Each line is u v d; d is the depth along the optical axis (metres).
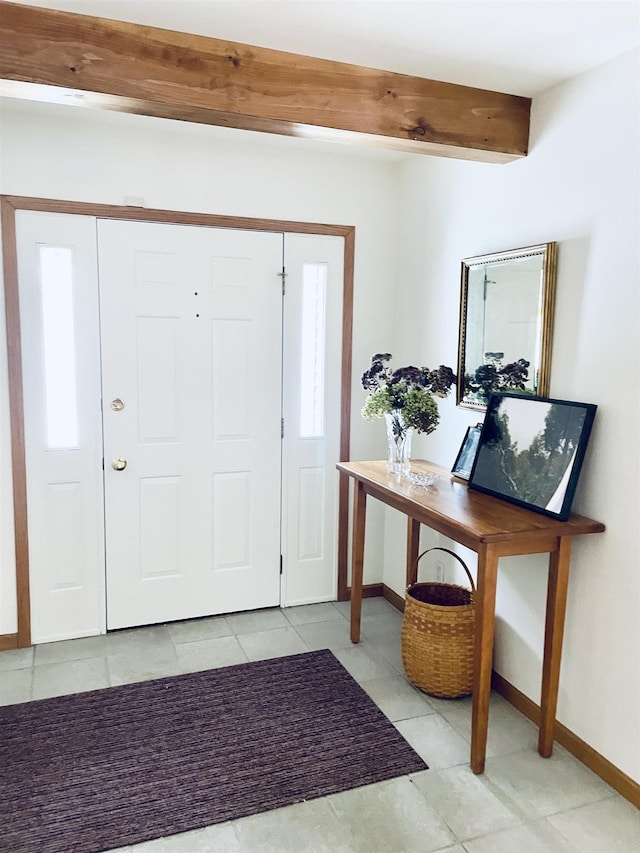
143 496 3.11
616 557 2.06
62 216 2.81
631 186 1.97
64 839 1.82
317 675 2.75
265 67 2.02
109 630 3.12
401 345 3.43
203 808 1.95
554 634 2.16
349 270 3.35
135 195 2.91
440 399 3.03
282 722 2.40
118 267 2.93
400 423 2.73
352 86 2.13
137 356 3.01
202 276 3.08
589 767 2.18
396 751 2.24
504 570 2.61
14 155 2.71
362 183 3.33
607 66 2.05
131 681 2.68
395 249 3.44
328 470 3.47
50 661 2.83
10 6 1.77
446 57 2.06
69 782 2.05
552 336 2.31
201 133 2.94
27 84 1.81
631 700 2.02
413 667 2.62
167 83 1.92
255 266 3.17
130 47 1.87
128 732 2.32
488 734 2.37
